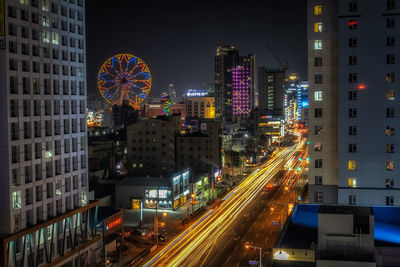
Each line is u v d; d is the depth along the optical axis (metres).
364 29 81.75
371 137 82.31
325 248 42.53
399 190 81.62
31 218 77.50
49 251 80.88
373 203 82.62
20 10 76.44
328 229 42.56
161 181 141.25
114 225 98.50
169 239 106.44
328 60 85.25
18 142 74.94
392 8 80.75
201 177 162.25
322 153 86.25
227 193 165.62
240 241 103.12
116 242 101.31
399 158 81.44
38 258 78.06
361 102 82.44
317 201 86.75
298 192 160.62
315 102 86.19
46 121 82.88
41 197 80.12
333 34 84.81
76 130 91.00
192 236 108.62
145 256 93.44
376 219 58.69
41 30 81.62
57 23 86.25
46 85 83.31
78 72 92.94
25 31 77.88
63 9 88.69
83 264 88.25
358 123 82.62
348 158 83.38
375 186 82.56
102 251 92.50
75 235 87.25
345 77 82.81
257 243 101.31
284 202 146.00
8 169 72.88
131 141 177.12
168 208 136.25
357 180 83.19
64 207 85.69
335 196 85.94
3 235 72.31
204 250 96.69
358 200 83.19
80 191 90.75
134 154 177.12
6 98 72.69
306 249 47.09
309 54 86.12
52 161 82.94
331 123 85.62
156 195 136.75
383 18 81.00
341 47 82.62
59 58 86.69
